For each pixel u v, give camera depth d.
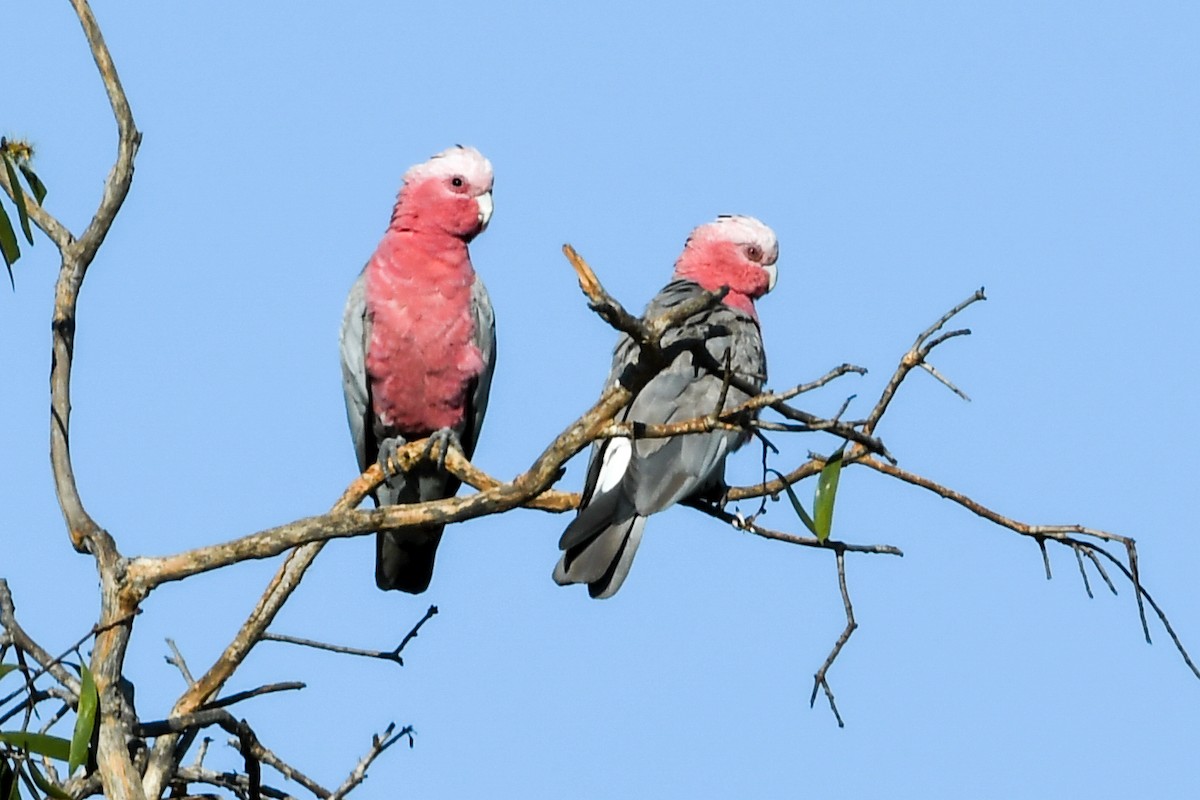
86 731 6.88
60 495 8.45
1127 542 8.48
